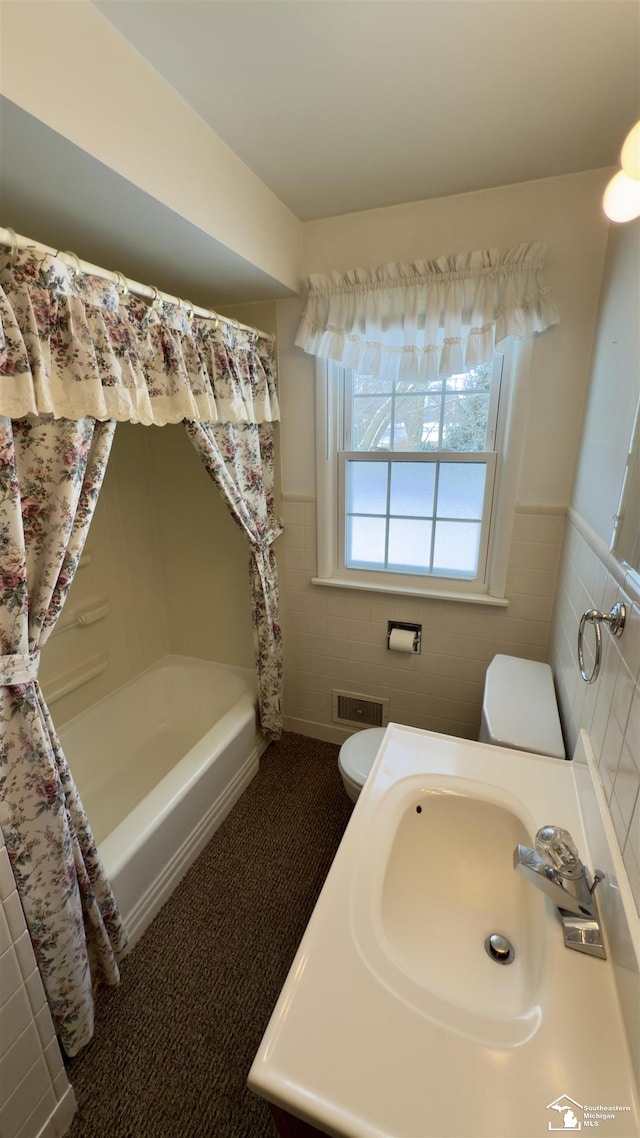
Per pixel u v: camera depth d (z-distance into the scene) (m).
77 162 0.91
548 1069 0.59
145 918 1.49
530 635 1.89
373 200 1.61
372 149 1.32
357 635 2.21
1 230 0.87
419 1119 0.55
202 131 1.19
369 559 2.13
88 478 1.10
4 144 0.85
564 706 1.41
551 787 1.04
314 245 1.79
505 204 1.53
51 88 0.80
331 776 2.18
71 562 1.06
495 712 1.42
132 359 1.17
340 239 1.75
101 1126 1.07
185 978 1.35
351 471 2.04
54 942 1.06
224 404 1.60
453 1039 0.62
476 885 0.96
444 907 0.92
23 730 0.99
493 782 1.05
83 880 1.15
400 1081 0.58
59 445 1.01
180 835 1.65
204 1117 1.07
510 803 1.00
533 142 1.29
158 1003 1.29
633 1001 0.60
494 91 1.09
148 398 1.23
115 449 2.21
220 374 1.58
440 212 1.60
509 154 1.34
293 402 2.01
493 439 1.80
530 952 0.79
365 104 1.13
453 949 0.84
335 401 1.97
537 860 0.79
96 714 2.17
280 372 1.99
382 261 1.72
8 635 0.95
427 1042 0.61
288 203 1.63
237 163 1.35
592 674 0.95
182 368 1.35
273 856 1.76
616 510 1.05
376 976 0.69
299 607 2.28
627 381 1.08
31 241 0.92
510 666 1.73
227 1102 1.10
